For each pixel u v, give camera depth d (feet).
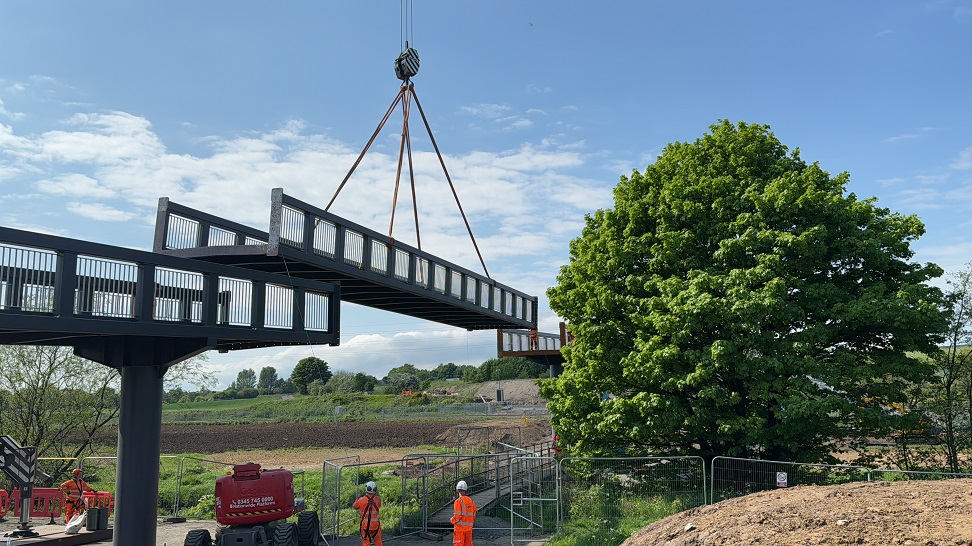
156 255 52.65
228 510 59.67
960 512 35.99
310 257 64.69
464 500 55.77
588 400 80.43
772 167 81.15
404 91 87.10
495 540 67.21
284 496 62.44
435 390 441.68
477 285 100.68
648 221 83.56
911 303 71.31
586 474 76.95
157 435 61.26
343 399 395.34
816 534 35.24
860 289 75.10
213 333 56.90
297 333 65.67
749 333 72.08
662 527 44.47
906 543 32.22
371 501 57.21
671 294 74.59
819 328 71.46
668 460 75.82
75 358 107.65
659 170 86.12
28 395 104.94
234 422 299.99
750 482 72.59
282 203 60.85
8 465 64.39
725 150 83.97
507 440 170.81
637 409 75.10
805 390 70.28
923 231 76.07
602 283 83.05
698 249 80.12
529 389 435.53
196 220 69.87
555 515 74.08
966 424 85.76
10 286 44.60
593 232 90.48
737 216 77.25
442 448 181.57
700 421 72.95
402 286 80.07
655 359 72.95
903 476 75.46
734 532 38.11
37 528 69.46
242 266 69.36
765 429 72.64
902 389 78.89
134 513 59.41
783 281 69.31
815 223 75.66
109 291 50.42
